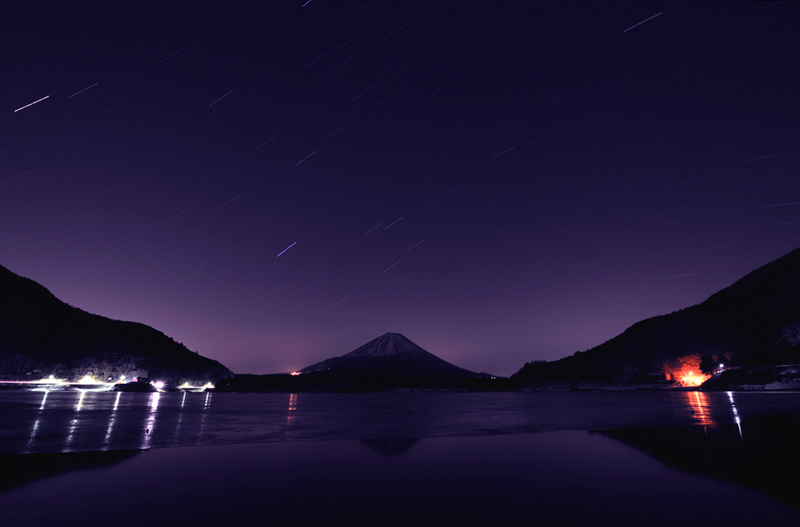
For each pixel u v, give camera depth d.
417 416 20.84
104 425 15.19
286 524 4.06
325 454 8.36
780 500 4.83
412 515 4.36
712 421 15.09
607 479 5.94
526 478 6.04
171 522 4.07
